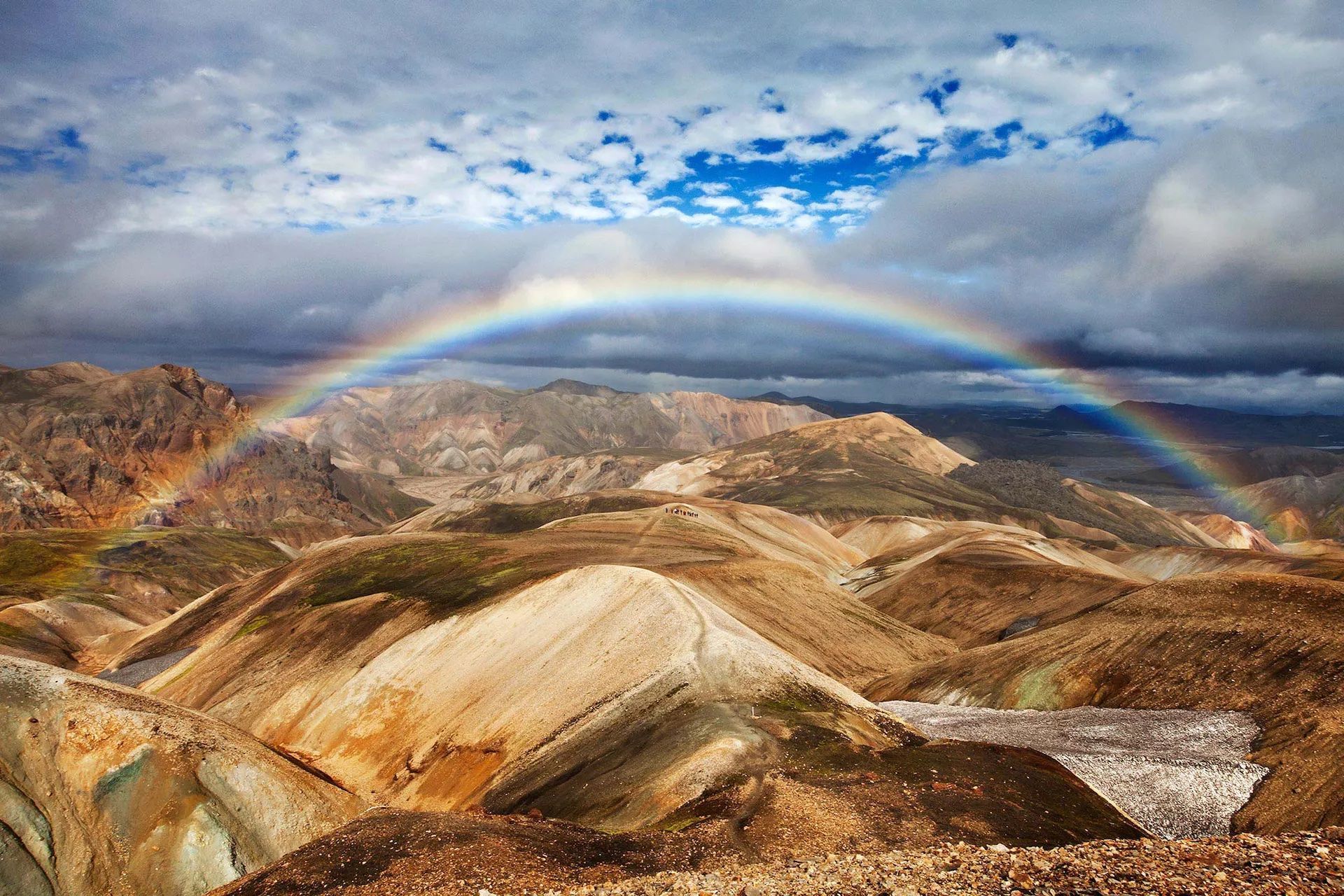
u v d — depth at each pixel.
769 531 195.88
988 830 36.12
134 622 184.88
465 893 23.95
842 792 39.16
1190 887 15.66
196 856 42.78
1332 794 43.41
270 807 46.78
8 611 153.00
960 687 81.50
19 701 46.22
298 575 127.56
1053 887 16.58
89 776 44.59
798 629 97.88
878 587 152.75
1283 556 157.62
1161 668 68.88
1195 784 48.00
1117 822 42.03
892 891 17.19
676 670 59.97
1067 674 74.31
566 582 83.44
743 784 40.00
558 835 30.66
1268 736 52.31
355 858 27.08
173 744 46.97
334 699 81.38
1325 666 57.88
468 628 83.00
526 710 65.69
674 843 31.14
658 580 76.31
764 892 18.23
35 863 41.16
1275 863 16.61
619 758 51.38
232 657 100.06
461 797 59.19
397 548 132.12
